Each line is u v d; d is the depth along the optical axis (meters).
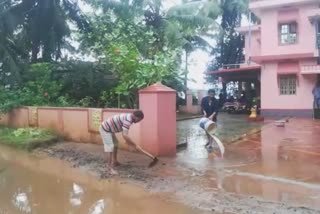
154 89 9.77
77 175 8.88
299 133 14.24
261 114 22.77
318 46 20.88
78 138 12.55
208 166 8.80
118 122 8.72
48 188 7.91
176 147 10.98
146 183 7.76
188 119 22.52
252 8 22.48
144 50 15.16
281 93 22.28
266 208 6.04
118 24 16.59
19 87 17.88
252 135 13.93
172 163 9.11
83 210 6.55
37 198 7.27
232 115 24.59
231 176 7.92
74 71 18.06
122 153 10.25
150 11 23.47
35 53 21.16
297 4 21.47
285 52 21.98
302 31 21.52
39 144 12.13
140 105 10.05
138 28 16.47
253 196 6.61
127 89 12.34
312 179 7.55
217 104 11.52
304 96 21.58
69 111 12.83
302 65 21.61
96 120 11.81
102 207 6.65
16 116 15.82
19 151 12.01
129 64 12.05
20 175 9.06
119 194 7.29
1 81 18.55
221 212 6.06
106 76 17.58
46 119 13.93
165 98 9.87
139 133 10.11
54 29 20.75
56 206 6.80
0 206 6.86
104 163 9.53
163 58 11.90
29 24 20.47
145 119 9.95
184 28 24.72
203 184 7.41
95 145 11.78
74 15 21.16
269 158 9.63
